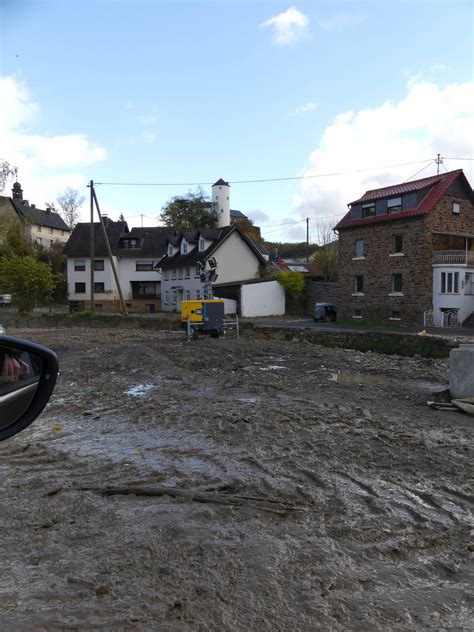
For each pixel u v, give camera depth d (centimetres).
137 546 332
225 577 293
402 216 3344
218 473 486
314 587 284
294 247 9206
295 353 1667
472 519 381
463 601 274
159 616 254
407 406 814
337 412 755
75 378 1111
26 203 7225
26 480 469
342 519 380
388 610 263
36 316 3566
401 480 465
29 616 254
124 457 542
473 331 2755
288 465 509
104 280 5612
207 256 4734
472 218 3478
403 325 3300
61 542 340
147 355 1521
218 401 848
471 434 635
